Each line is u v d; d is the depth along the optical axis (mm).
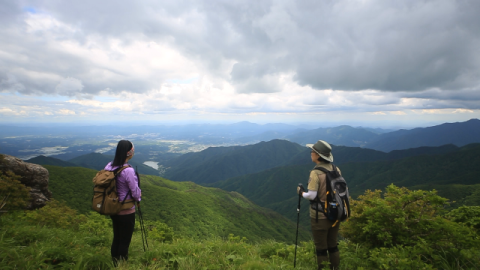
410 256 4020
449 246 4191
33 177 10875
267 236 78562
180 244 5109
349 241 5656
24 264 3377
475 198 93625
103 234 6336
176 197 84250
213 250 5156
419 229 4605
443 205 5055
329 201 3676
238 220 86062
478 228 4992
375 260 4156
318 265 3969
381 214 4922
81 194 62156
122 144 3879
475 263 3867
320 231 3854
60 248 4004
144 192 79438
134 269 3693
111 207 3615
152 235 7277
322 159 3906
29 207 10172
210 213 81812
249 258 4637
